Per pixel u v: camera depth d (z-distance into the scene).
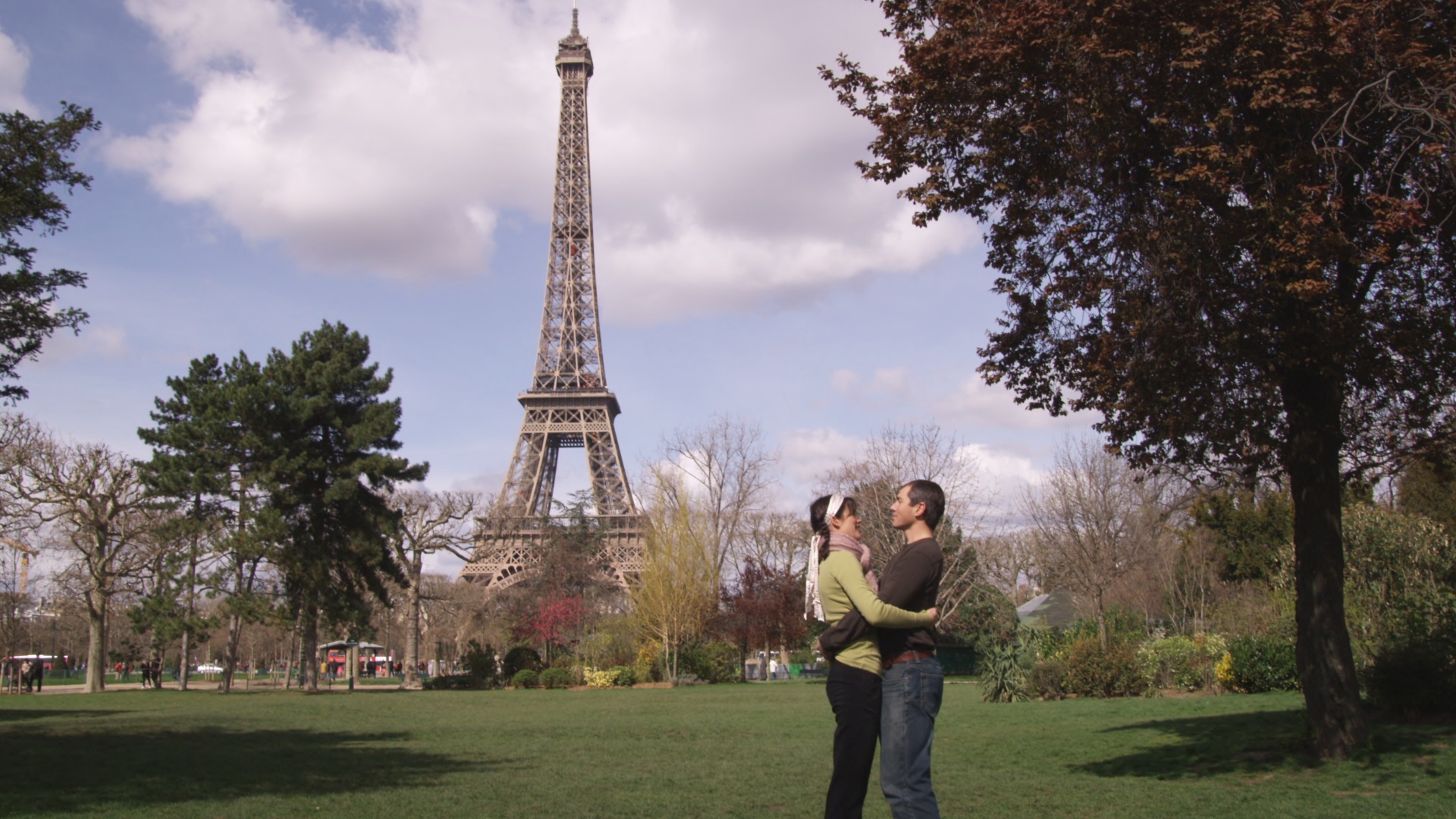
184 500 51.19
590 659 58.25
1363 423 16.52
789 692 43.50
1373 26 12.29
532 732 23.20
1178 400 13.95
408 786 13.48
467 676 58.78
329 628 54.38
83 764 16.55
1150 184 13.48
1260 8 12.18
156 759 17.33
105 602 54.44
